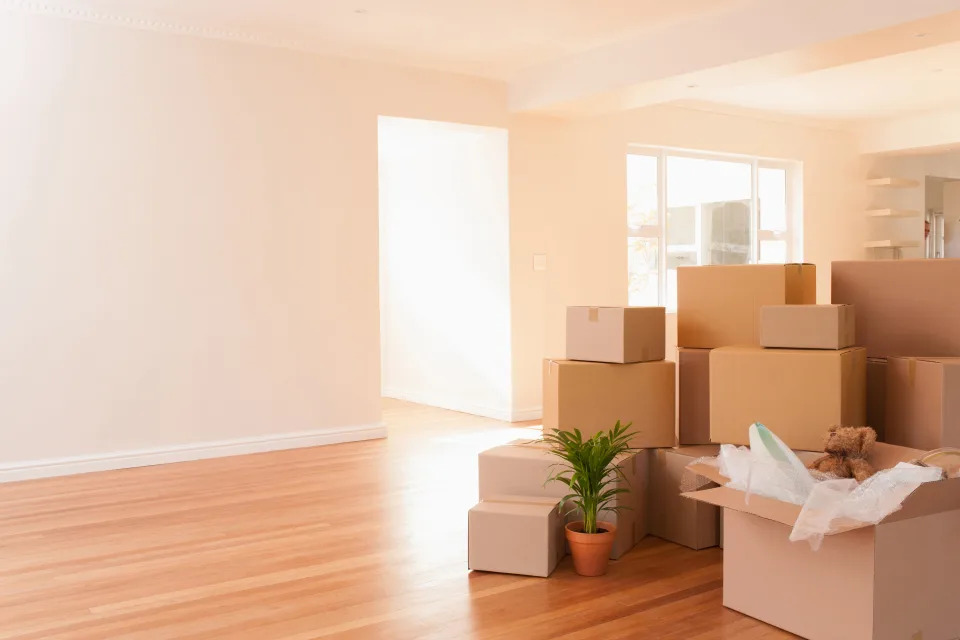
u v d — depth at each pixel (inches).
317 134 219.6
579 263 269.0
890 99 289.9
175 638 102.3
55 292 187.2
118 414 195.0
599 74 221.1
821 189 335.9
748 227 320.5
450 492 171.3
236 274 209.3
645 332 142.2
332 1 183.6
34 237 184.5
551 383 141.2
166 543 138.8
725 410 126.6
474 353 273.0
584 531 125.9
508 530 123.1
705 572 124.3
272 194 213.5
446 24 199.9
